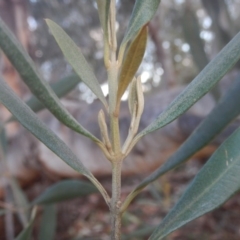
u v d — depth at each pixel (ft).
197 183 0.51
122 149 0.49
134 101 0.50
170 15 3.53
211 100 1.18
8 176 1.33
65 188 1.00
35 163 1.66
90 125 1.45
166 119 0.49
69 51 0.50
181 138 1.21
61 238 2.27
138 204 2.67
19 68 0.43
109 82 0.49
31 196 1.83
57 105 0.46
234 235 2.20
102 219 2.66
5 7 2.24
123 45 0.50
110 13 0.50
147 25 0.40
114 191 0.49
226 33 1.62
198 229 2.28
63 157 0.49
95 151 1.45
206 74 0.48
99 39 3.90
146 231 1.43
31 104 0.93
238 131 0.52
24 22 2.30
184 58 3.96
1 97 0.46
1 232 1.90
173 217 0.51
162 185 2.30
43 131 0.49
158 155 1.28
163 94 1.33
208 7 1.65
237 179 0.49
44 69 4.19
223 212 2.37
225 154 0.51
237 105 0.64
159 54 2.47
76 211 2.52
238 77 0.67
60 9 3.41
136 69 0.44
